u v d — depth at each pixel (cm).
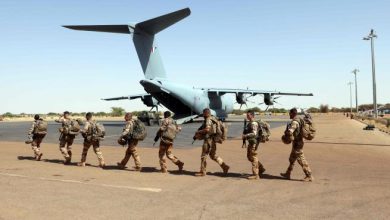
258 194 719
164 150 980
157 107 3772
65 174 949
